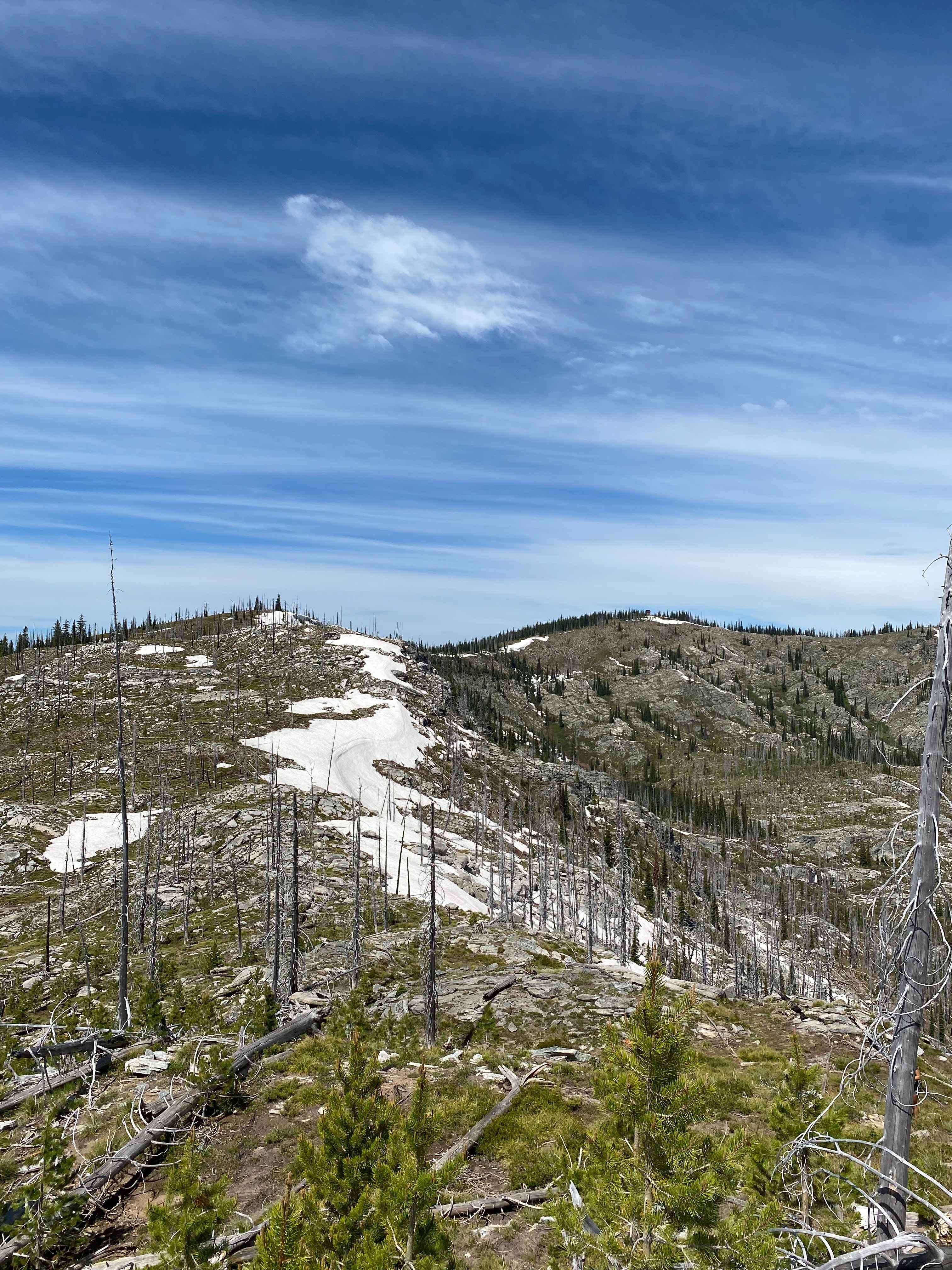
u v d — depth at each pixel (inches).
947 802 297.4
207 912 2576.3
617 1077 364.5
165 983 1552.7
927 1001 295.6
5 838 3203.7
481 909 2977.4
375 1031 1069.1
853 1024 1127.6
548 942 2252.7
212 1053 753.0
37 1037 1059.9
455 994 1343.5
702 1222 320.2
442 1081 812.6
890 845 315.6
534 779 5954.7
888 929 305.4
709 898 5128.0
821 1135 339.9
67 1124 677.9
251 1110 726.5
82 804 3575.3
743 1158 402.6
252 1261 346.6
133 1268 456.8
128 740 4370.1
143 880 2559.1
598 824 5674.2
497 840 4178.2
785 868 6289.4
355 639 7027.6
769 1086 831.7
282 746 4461.1
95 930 2491.4
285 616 7391.7
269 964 1728.6
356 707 5467.5
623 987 1368.1
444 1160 629.0
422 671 6993.1
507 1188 593.6
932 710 306.5
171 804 3535.9
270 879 2704.2
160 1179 594.9
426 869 3166.8
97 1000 1483.8
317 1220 378.3
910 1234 268.4
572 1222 338.3
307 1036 1016.9
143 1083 793.6
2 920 2655.0
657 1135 338.3
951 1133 671.1
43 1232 480.1
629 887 4347.9
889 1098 306.8
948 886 296.7
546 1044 1055.0
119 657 1334.9
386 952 1772.9
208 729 4608.8
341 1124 444.1
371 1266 335.9
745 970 3575.3
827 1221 356.8
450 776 4985.2
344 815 3609.7
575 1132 645.9
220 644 6520.7
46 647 6638.8
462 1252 492.1
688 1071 364.2
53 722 4739.2
